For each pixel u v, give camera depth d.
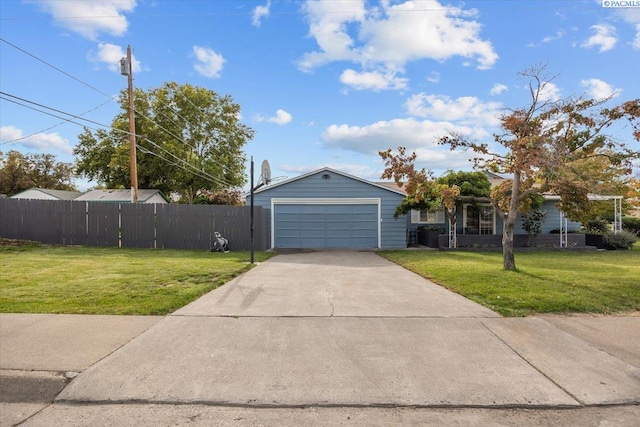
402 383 3.83
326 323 5.62
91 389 3.72
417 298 7.19
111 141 32.19
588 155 9.38
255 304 6.64
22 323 5.48
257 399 3.56
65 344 4.75
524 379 3.92
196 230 16.72
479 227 21.00
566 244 18.48
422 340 4.96
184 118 32.28
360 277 9.57
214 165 33.53
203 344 4.79
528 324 5.62
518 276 9.04
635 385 3.81
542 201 19.19
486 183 19.03
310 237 19.38
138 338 4.96
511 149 9.60
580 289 7.59
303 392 3.67
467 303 6.80
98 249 15.49
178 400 3.55
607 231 20.38
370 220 19.39
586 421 3.25
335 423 3.21
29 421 3.25
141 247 16.72
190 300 6.84
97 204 16.86
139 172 31.05
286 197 19.39
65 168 42.53
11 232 17.08
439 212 21.31
